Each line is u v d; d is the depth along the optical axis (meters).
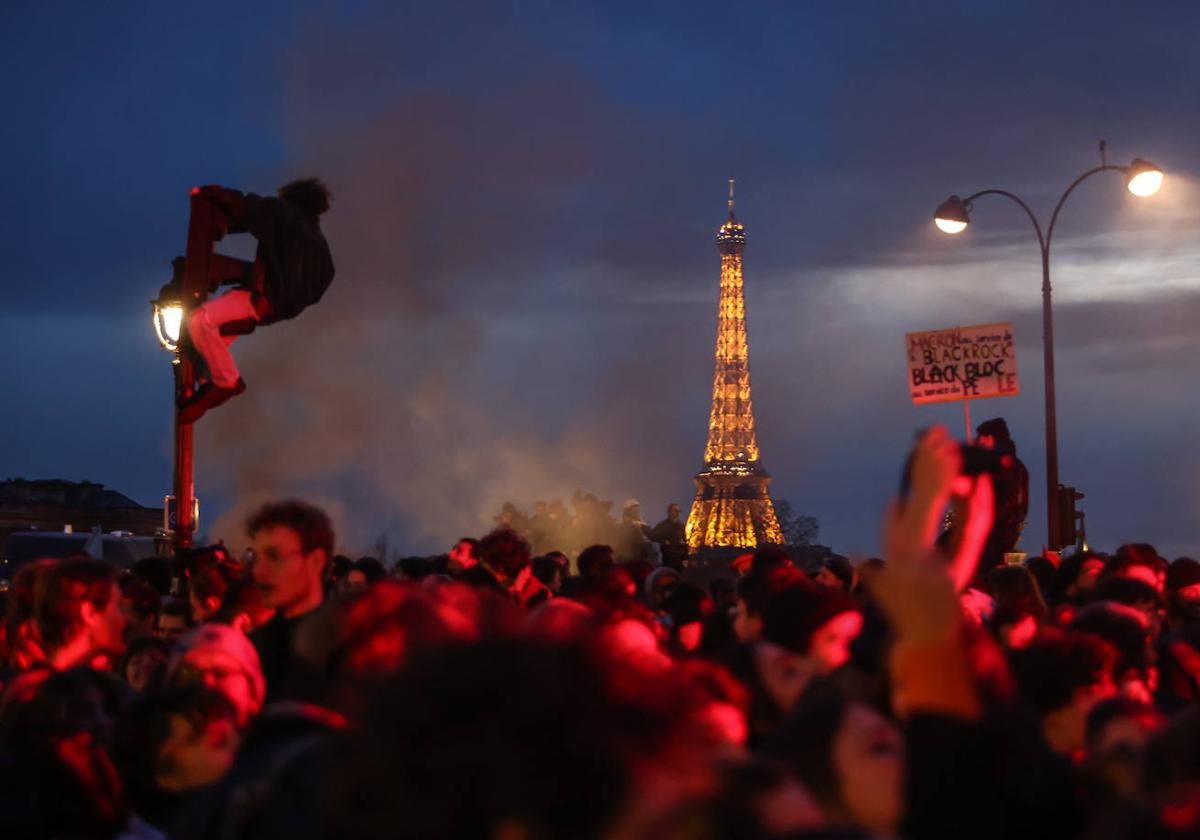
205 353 19.47
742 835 3.15
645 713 2.68
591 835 2.60
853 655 8.57
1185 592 13.77
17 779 6.58
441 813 2.60
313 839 4.39
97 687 7.64
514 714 2.63
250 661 7.68
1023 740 5.80
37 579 9.30
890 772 5.14
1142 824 3.23
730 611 11.14
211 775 6.56
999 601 11.29
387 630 5.51
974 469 6.45
